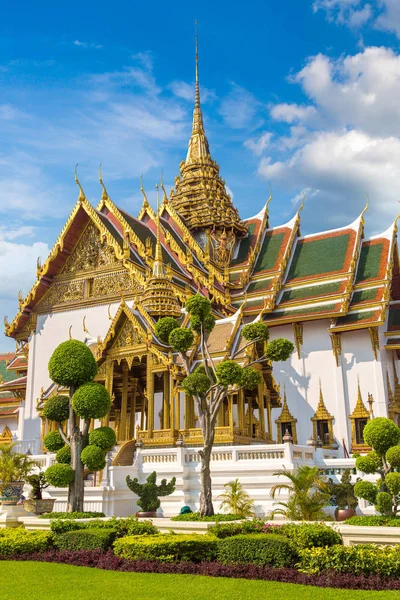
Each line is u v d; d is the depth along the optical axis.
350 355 37.81
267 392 27.84
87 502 20.88
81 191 38.03
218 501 20.66
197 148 55.09
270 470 20.38
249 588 10.70
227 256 46.31
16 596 10.37
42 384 37.97
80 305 37.78
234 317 27.53
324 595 10.05
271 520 18.00
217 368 17.09
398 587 10.51
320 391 37.91
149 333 26.55
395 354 40.94
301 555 11.70
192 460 22.23
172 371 25.33
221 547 12.51
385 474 15.77
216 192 50.66
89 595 10.34
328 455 25.31
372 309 38.16
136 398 30.92
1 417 47.28
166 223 45.25
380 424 16.02
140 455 22.80
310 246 45.62
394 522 13.71
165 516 20.84
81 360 18.81
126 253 35.91
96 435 17.98
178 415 25.16
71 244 39.06
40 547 14.53
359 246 43.25
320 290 41.03
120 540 13.47
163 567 12.38
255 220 49.53
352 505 18.86
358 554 11.13
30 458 25.11
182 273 39.09
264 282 43.84
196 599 9.91
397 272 43.75
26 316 39.88
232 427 23.67
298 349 39.25
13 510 18.19
